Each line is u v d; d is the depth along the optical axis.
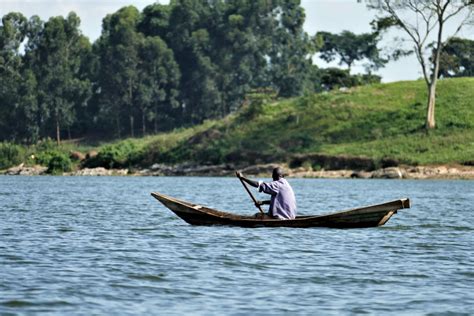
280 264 49.41
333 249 55.91
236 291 41.44
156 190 147.88
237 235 62.88
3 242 58.44
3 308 36.94
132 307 37.75
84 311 36.84
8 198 115.62
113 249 55.19
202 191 146.88
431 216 84.88
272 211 67.62
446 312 37.34
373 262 50.66
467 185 171.62
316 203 110.25
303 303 38.97
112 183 185.50
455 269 48.31
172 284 42.94
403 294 41.12
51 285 42.03
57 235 63.44
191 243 58.28
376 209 65.62
